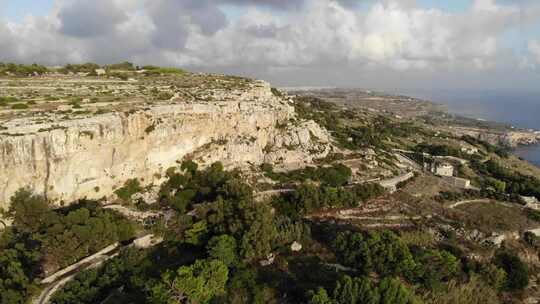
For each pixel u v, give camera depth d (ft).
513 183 561.43
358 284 212.23
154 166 342.03
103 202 307.99
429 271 257.96
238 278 229.04
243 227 266.98
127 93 415.85
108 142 303.07
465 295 261.65
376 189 387.14
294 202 344.90
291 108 539.70
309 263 261.85
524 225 363.56
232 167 386.32
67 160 280.51
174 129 351.05
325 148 470.80
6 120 279.69
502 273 280.92
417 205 378.12
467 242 321.32
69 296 205.98
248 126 420.77
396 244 266.16
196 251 271.08
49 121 283.79
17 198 255.50
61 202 283.18
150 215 300.81
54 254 232.94
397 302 210.79
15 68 533.55
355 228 320.09
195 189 341.21
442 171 516.73
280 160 427.33
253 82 605.31
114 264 232.32
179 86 492.95
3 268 208.95
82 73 583.17
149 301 198.18
